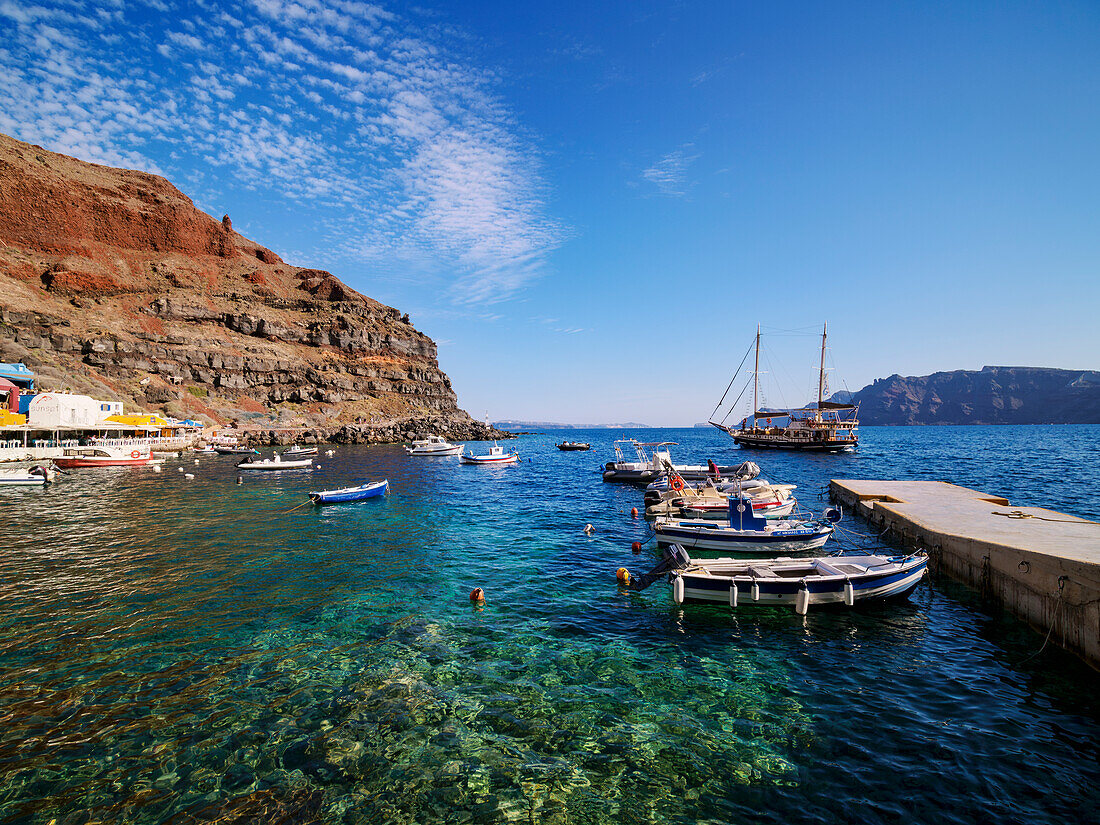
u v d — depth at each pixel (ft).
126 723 28.73
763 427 294.66
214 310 395.34
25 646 38.42
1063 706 30.63
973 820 21.97
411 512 96.73
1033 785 24.09
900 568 47.32
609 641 40.47
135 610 45.85
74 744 26.86
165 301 367.04
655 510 85.81
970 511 67.92
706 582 47.26
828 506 101.71
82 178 442.50
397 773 25.09
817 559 52.90
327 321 460.14
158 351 330.54
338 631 41.73
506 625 43.39
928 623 43.52
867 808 22.72
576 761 26.12
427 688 32.94
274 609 46.44
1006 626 42.24
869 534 73.61
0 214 353.92
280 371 387.34
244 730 28.27
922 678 34.35
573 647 39.34
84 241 393.70
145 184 513.86
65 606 46.70
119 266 395.96
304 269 577.84
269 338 412.57
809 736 28.09
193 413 316.19
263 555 64.85
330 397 399.44
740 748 27.09
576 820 22.30
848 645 39.58
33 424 192.03
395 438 364.38
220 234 499.10
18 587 51.96
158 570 58.08
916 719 29.55
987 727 28.63
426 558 63.77
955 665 36.01
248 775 24.77
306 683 33.35
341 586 52.95
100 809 22.56
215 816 22.22
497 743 27.50
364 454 259.60
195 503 105.81
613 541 73.05
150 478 151.33
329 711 30.17
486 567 60.08
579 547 69.62
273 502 107.76
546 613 46.19
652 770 25.43
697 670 35.73
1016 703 31.04
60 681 33.27
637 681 34.19
